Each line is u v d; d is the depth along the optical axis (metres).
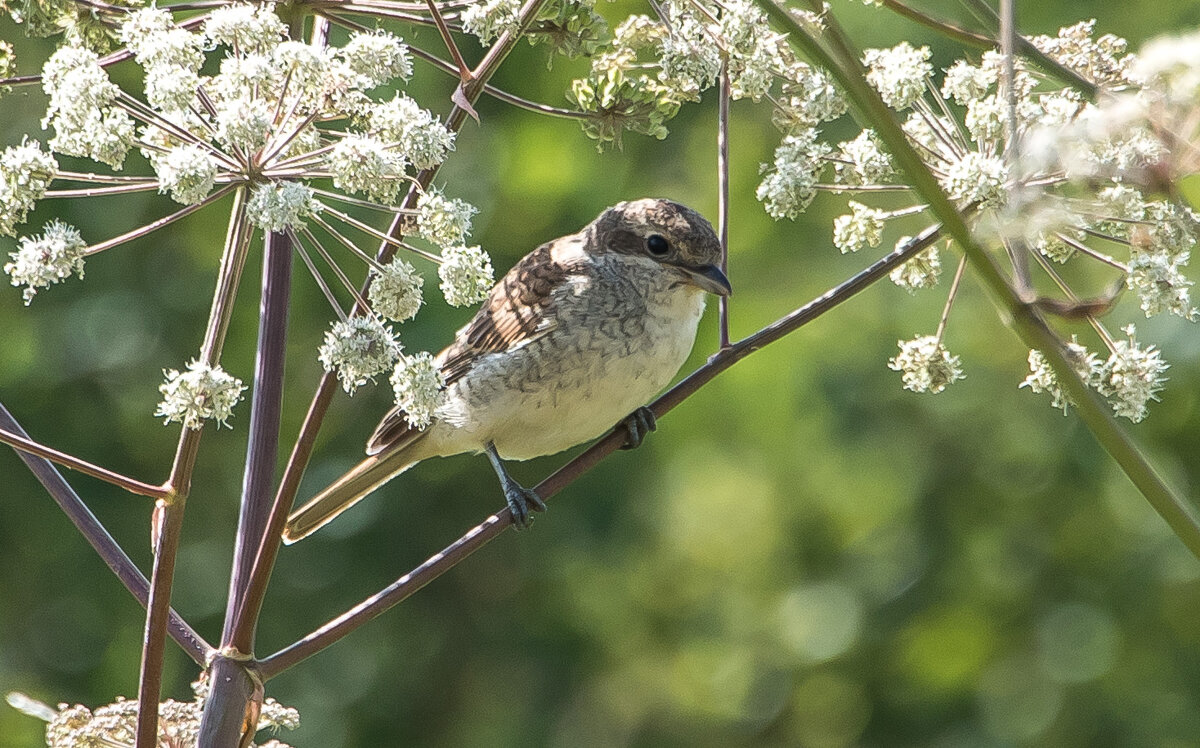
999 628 14.12
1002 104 4.82
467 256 4.43
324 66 4.37
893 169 5.30
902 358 5.50
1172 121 3.62
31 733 13.88
